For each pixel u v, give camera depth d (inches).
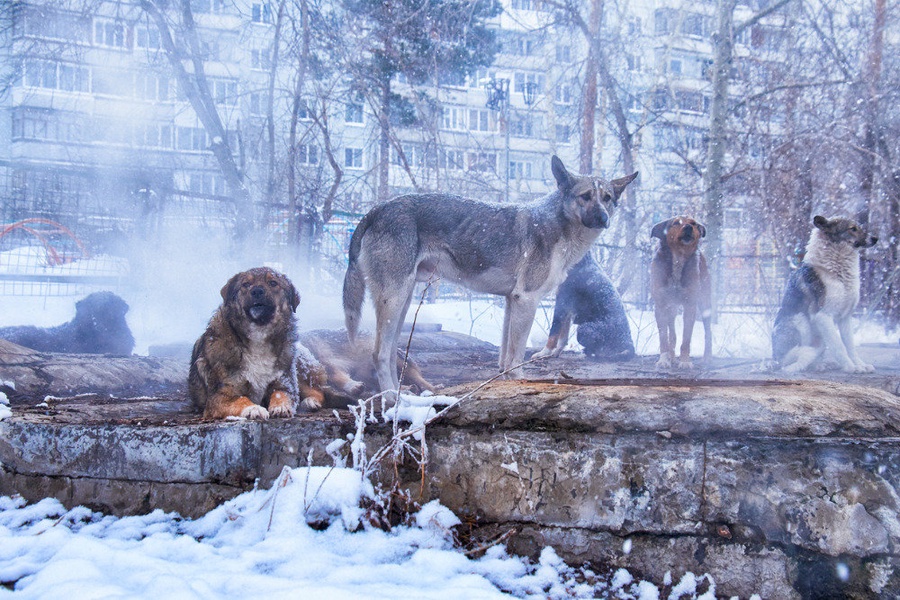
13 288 439.2
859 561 107.3
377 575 109.0
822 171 618.2
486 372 273.6
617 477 119.0
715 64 585.6
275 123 749.9
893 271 504.4
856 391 133.4
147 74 645.9
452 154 759.1
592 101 682.2
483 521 125.7
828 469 111.3
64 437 144.0
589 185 216.1
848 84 598.9
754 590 110.7
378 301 201.3
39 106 986.7
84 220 462.9
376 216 205.6
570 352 401.1
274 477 136.3
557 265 217.9
